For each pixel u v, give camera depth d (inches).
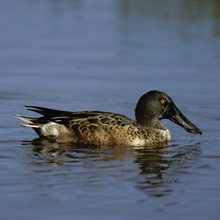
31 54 920.3
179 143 585.9
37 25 1087.0
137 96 741.3
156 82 794.8
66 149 553.3
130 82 794.2
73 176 476.1
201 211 415.8
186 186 460.4
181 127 649.0
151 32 1043.3
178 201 431.5
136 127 585.3
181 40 999.0
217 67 859.4
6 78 804.6
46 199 430.0
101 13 1178.6
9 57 901.8
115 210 414.6
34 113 673.6
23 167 495.5
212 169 501.0
